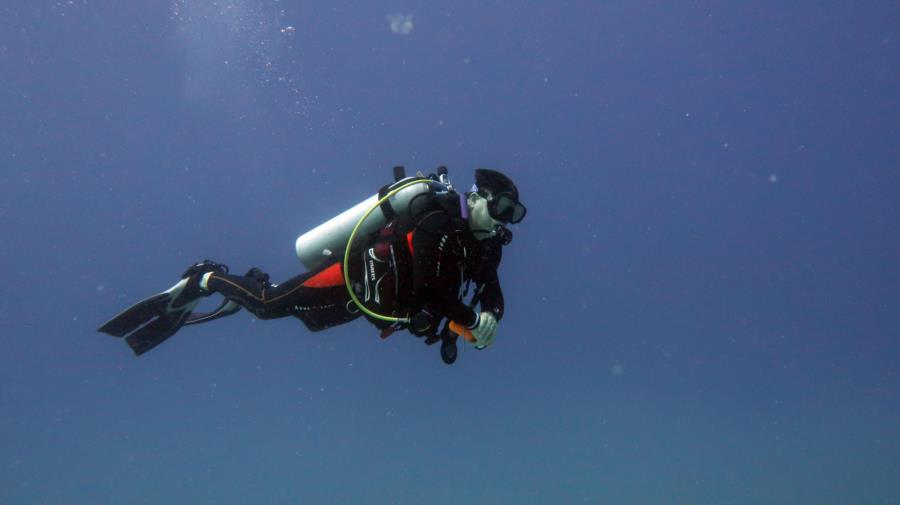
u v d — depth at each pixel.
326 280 3.07
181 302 3.55
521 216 2.64
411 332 2.79
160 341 3.65
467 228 2.66
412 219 2.70
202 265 3.58
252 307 3.32
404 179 2.94
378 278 2.82
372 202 3.06
